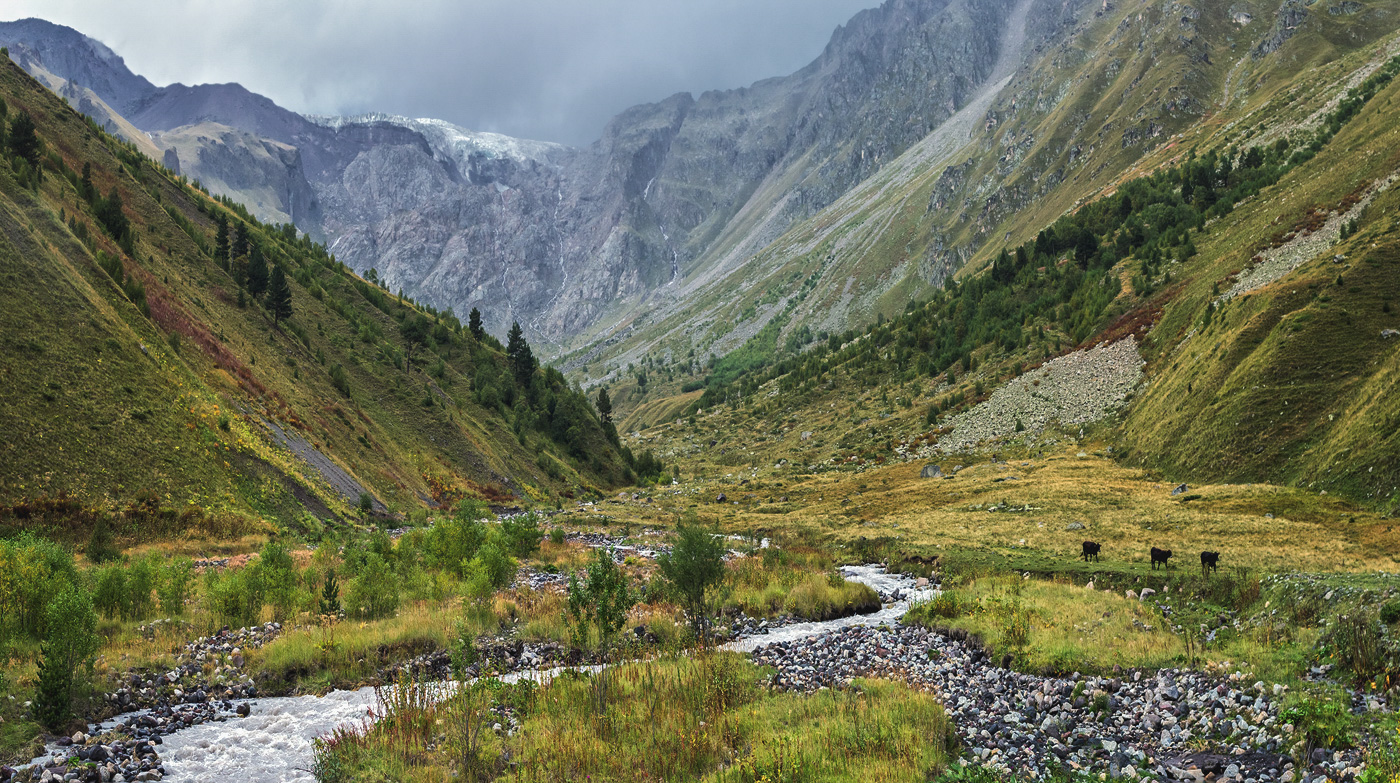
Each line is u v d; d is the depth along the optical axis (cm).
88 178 12212
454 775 1639
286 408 8800
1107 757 1617
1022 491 7888
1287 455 6612
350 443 9531
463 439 12494
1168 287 15350
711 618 3400
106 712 2053
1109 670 2172
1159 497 6775
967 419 13625
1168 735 1675
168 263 11562
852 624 3441
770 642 3055
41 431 5331
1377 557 4056
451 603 3459
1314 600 2480
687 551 3148
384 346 14475
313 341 12631
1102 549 4891
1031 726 1855
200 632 2886
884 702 1958
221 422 6912
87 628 2078
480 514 8494
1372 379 6388
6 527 4534
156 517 5312
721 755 1691
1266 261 12631
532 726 1911
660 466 18038
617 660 2722
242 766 1752
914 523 7150
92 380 6072
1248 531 5038
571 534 7638
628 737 1811
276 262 15962
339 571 4219
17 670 2188
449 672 2578
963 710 2012
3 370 5509
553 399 17088
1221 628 2653
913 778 1478
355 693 2331
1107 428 10900
